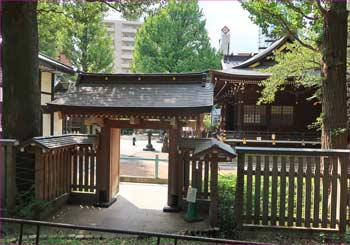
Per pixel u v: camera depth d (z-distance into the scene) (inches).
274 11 302.5
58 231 215.2
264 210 212.2
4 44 263.9
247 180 212.8
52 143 255.9
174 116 263.0
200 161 272.2
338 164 204.1
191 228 229.5
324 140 254.5
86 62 987.9
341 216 203.5
